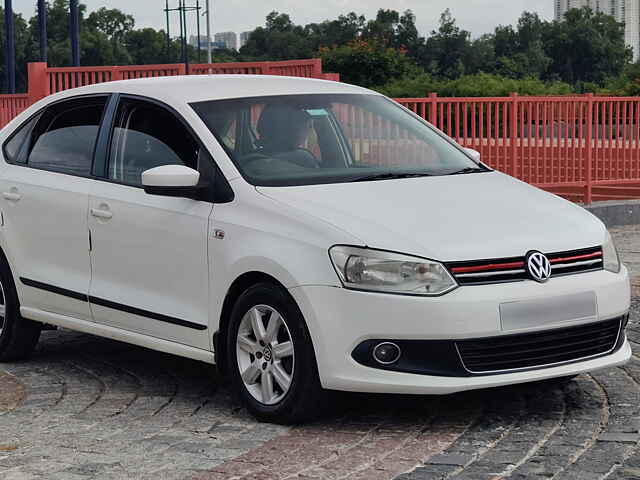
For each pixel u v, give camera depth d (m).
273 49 173.88
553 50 168.25
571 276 6.07
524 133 15.53
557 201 6.71
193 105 7.09
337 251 5.91
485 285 5.83
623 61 168.50
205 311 6.62
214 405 6.85
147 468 5.61
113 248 7.23
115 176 7.36
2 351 8.29
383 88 54.53
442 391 5.77
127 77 16.67
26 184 8.00
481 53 161.00
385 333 5.80
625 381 6.92
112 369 7.97
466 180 6.88
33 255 7.94
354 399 6.69
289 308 6.08
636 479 5.02
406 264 5.80
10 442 6.21
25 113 8.43
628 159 16.31
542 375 5.96
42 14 45.12
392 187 6.57
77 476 5.52
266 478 5.32
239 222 6.37
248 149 6.81
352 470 5.37
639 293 10.13
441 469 5.29
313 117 7.20
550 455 5.44
